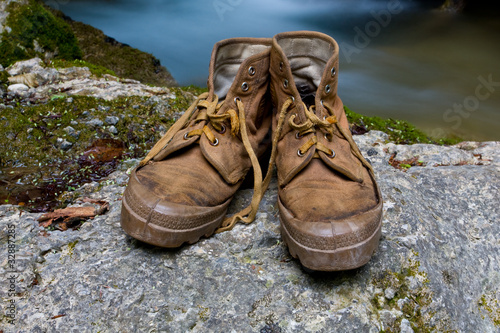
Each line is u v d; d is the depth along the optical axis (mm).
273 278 495
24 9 1159
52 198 672
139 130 867
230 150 543
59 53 1210
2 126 804
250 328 447
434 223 591
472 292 559
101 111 880
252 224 560
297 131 529
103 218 586
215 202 517
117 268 496
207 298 479
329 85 543
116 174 718
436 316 495
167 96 984
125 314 459
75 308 463
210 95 560
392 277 502
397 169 727
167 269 498
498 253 615
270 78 580
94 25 1769
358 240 434
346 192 489
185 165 527
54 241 540
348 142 553
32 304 469
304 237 442
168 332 451
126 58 1483
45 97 919
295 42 588
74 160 771
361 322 453
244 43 608
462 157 823
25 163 754
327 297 475
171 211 460
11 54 1117
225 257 516
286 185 526
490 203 667
